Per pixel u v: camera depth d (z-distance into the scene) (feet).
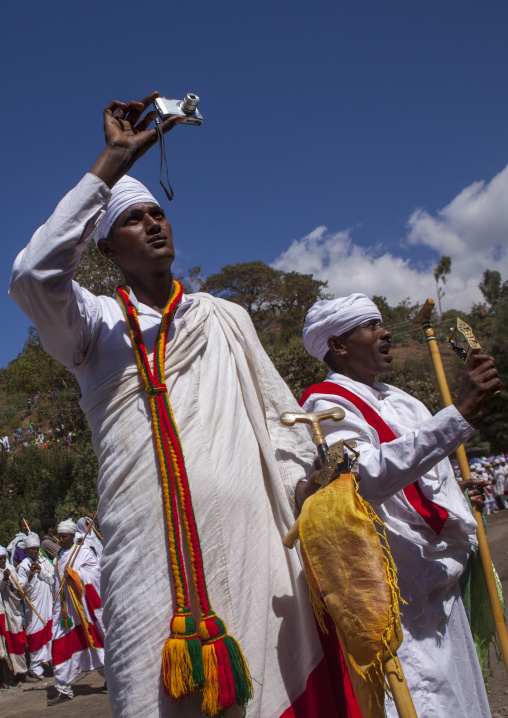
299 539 6.39
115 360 6.55
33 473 82.38
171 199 6.47
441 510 9.27
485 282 286.87
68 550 26.08
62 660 24.02
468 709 8.82
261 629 6.14
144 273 7.14
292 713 6.20
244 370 7.07
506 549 41.11
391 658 5.96
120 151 6.14
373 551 5.97
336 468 6.48
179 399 6.43
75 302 6.33
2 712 23.31
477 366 7.40
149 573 6.03
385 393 10.58
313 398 9.99
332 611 6.03
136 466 6.26
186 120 6.40
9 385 157.69
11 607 28.60
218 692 5.51
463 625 9.32
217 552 6.12
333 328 10.64
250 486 6.49
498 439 105.19
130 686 5.91
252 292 246.68
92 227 6.01
